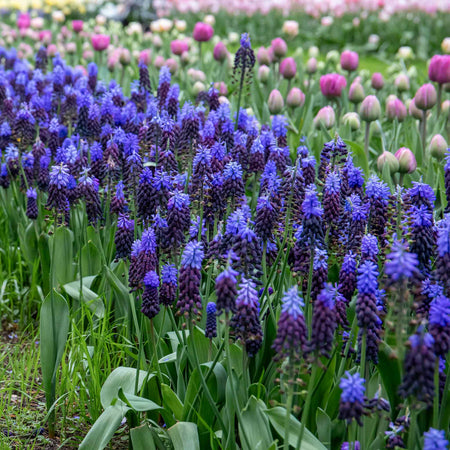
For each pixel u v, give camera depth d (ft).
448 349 10.21
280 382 12.11
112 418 12.39
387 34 79.87
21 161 22.08
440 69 27.48
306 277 13.00
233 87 30.63
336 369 13.57
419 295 11.06
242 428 11.23
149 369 13.88
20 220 22.34
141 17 77.30
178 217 13.53
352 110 32.07
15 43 50.55
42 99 25.11
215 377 12.72
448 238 11.02
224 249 12.44
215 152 16.14
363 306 10.67
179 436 12.35
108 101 21.99
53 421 15.20
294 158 23.43
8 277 20.70
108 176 17.70
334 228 14.57
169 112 22.04
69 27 63.10
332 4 86.22
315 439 11.42
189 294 11.69
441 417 11.25
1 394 16.69
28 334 20.06
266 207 13.23
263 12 83.76
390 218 14.19
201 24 34.30
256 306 11.16
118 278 17.26
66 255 18.75
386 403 10.49
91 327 15.71
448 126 27.71
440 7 81.87
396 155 20.02
